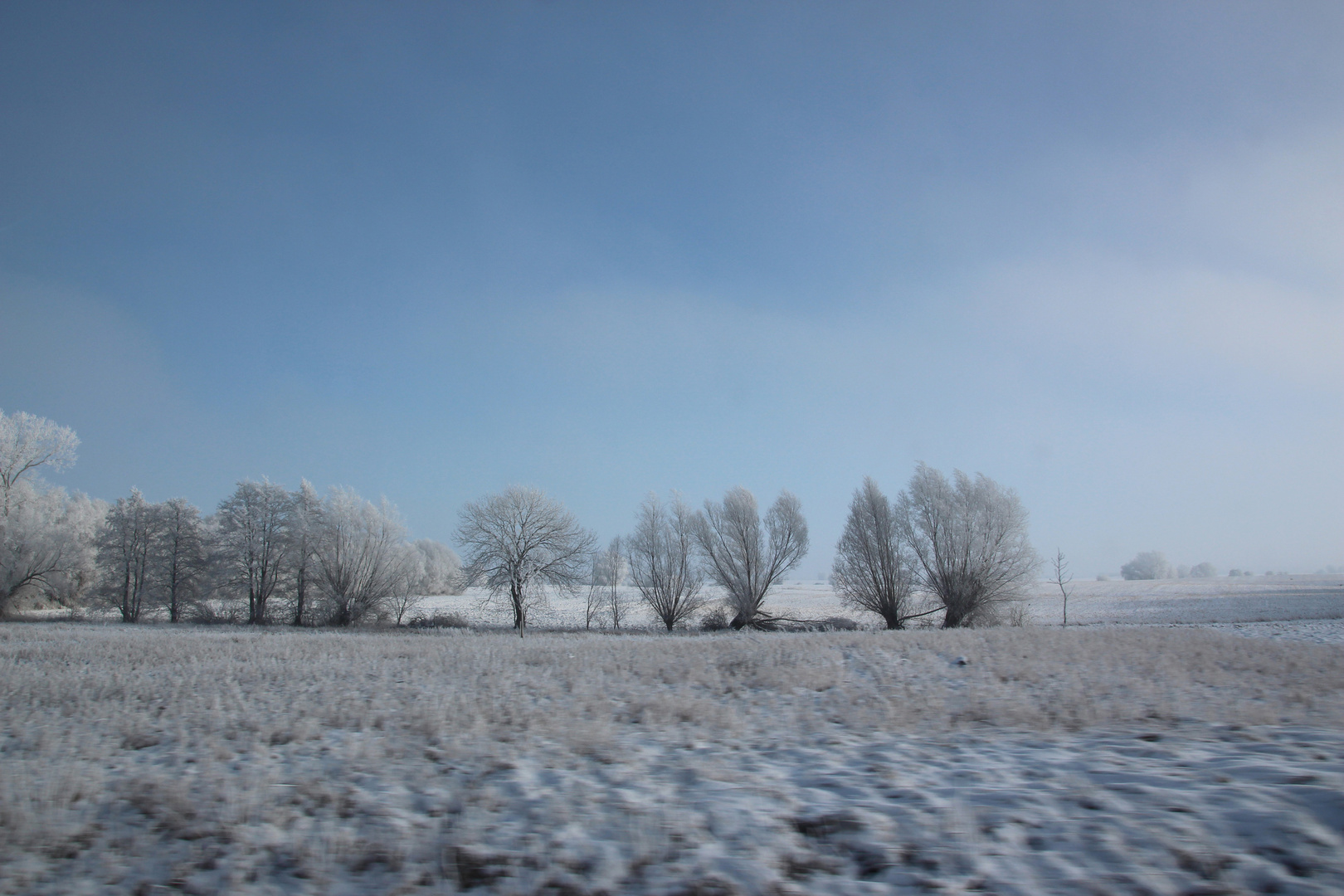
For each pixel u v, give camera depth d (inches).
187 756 371.9
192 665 787.4
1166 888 177.6
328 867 215.0
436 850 223.6
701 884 192.9
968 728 402.6
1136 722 400.8
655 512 1964.8
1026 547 1731.1
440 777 315.3
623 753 351.3
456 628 1877.5
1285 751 306.7
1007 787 266.5
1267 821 211.3
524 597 1747.0
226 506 2060.8
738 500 1904.5
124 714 494.0
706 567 1926.7
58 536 1924.2
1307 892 171.9
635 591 2935.5
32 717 495.2
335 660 826.8
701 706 487.5
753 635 1306.6
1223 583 4060.0
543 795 280.1
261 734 418.0
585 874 203.0
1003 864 195.9
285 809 268.5
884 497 1829.5
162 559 2107.5
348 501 1996.8
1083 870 189.6
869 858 205.9
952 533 1737.2
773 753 352.5
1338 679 585.9
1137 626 1530.5
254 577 2060.8
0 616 1857.8
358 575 1967.3
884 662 764.0
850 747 360.2
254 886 205.0
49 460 1937.7
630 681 648.4
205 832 245.1
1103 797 243.6
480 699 534.0
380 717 469.4
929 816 235.6
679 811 249.6
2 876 212.4
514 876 203.6
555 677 671.8
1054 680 612.1
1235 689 538.0
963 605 1708.9
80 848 234.7
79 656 885.8
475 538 1776.6
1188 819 217.3
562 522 1798.7
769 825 233.3
